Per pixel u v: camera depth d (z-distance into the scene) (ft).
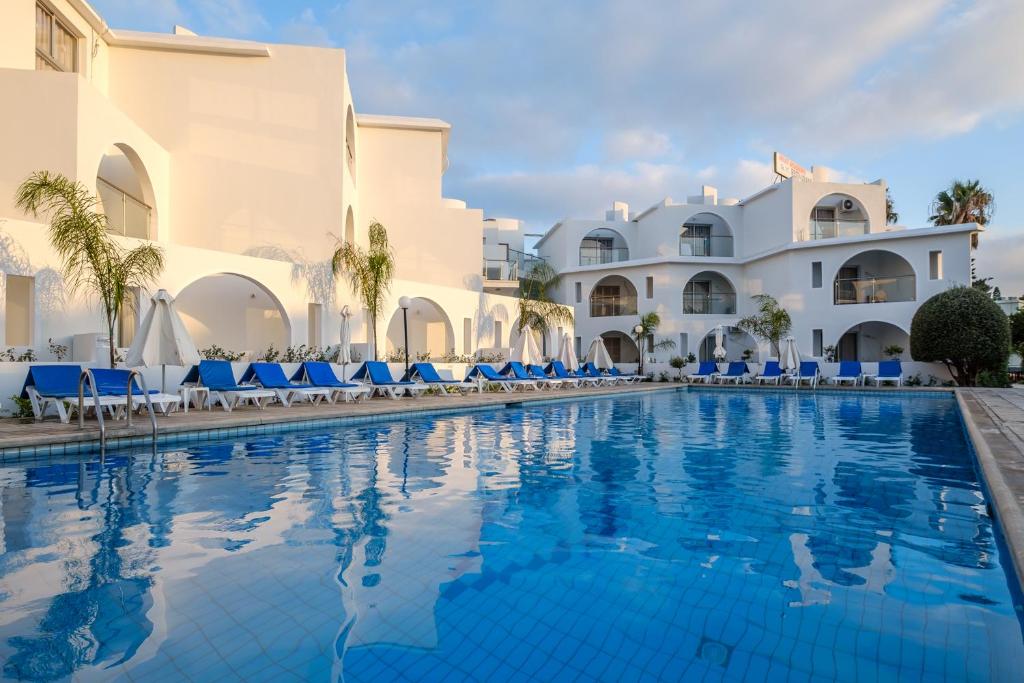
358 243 69.21
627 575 10.69
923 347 67.00
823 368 77.41
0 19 38.01
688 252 95.09
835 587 10.15
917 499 16.11
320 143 53.57
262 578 10.39
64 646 7.95
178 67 51.16
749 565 11.16
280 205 52.54
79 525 13.46
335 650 7.95
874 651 7.98
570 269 98.43
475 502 15.75
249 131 52.24
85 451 22.90
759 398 57.31
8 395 28.53
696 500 16.03
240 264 42.45
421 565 11.11
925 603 9.45
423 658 7.79
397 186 71.61
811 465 21.21
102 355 31.63
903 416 39.14
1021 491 13.60
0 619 8.73
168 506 15.15
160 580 10.27
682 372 88.48
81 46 46.14
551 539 12.66
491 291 91.50
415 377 49.01
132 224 43.01
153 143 47.11
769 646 8.16
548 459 22.34
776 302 82.43
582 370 72.28
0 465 20.30
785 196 84.02
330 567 10.96
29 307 30.94
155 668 7.42
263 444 25.80
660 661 7.75
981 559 11.42
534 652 7.97
